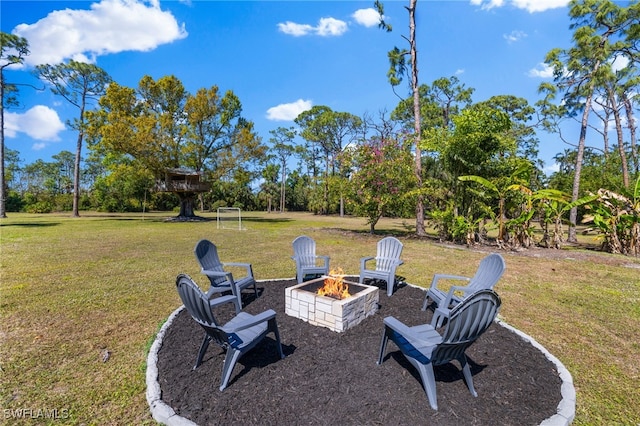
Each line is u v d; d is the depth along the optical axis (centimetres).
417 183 1238
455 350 229
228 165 2212
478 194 999
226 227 1683
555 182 2089
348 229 1616
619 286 573
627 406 242
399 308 413
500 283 589
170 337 323
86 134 2148
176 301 464
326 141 3309
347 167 1316
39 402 235
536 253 917
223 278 459
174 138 2173
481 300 218
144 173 2148
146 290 517
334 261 782
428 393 220
